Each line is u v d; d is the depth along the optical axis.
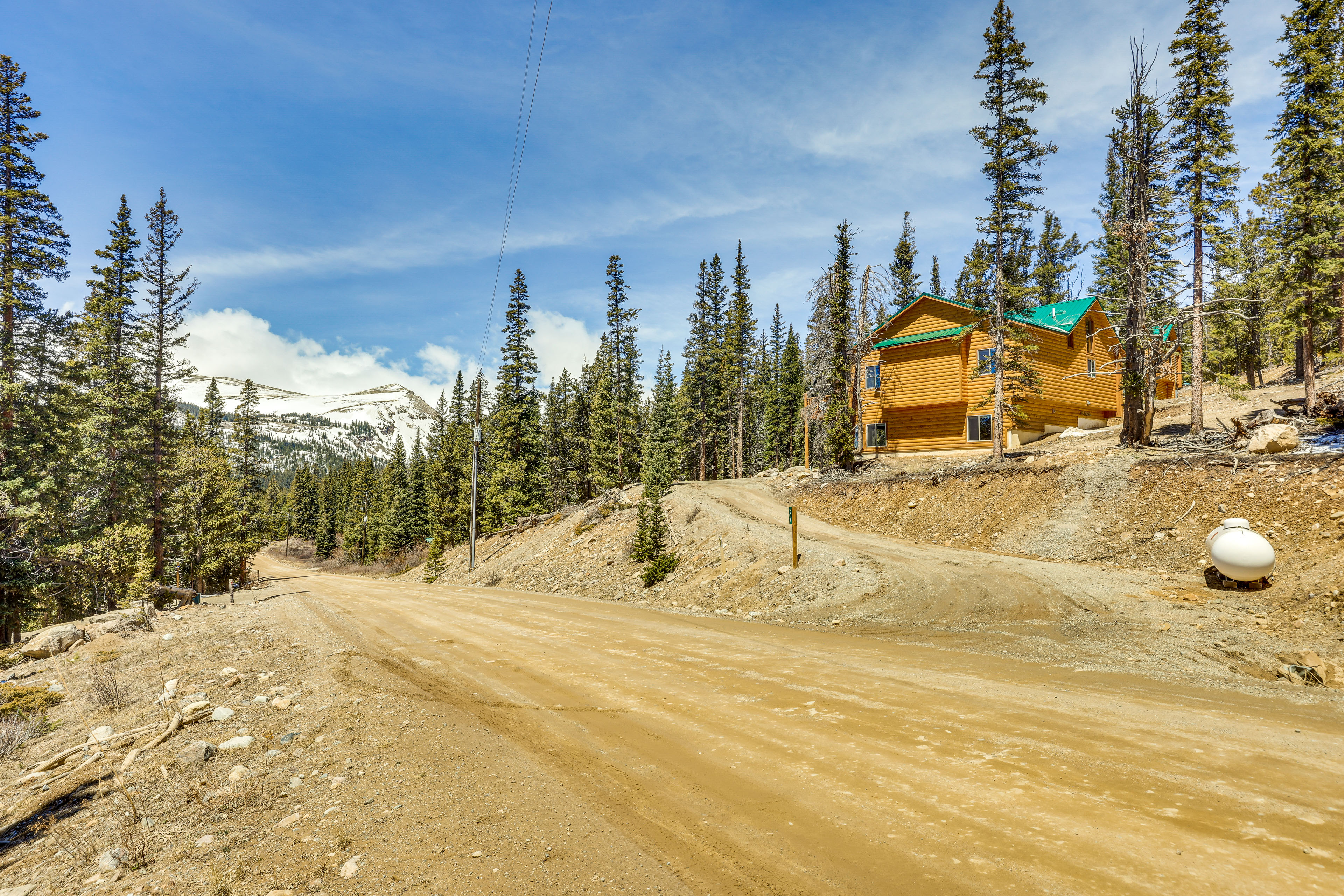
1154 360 23.64
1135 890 3.43
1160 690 7.77
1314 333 26.25
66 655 15.48
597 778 5.62
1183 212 25.09
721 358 63.03
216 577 50.31
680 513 32.12
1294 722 6.38
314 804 5.40
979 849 3.99
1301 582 12.03
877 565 18.75
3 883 4.55
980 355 33.09
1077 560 17.77
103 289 36.47
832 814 4.64
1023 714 6.83
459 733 7.11
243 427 68.31
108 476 33.59
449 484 68.50
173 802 5.66
